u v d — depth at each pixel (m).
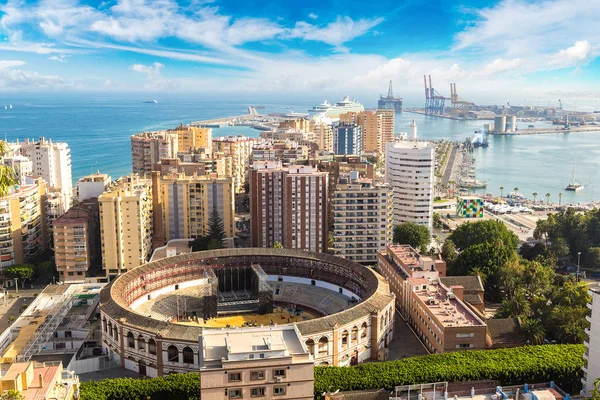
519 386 168.12
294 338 156.75
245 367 144.25
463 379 189.50
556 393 161.75
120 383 186.00
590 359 176.50
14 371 137.75
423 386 166.62
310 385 147.75
